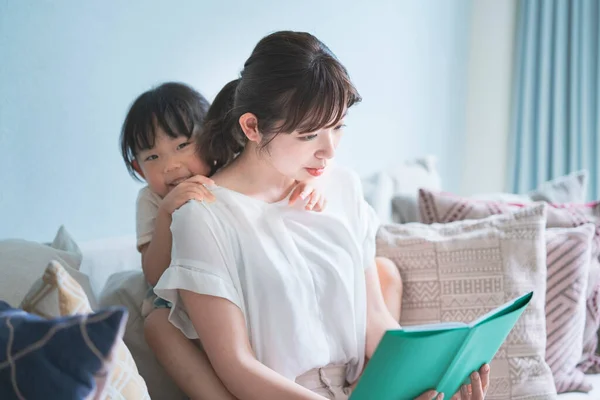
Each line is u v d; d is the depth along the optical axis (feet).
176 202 4.28
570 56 10.46
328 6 8.25
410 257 5.43
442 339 3.48
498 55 11.12
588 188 10.37
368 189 7.06
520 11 10.87
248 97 4.14
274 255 4.25
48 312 3.30
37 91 5.42
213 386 4.17
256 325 4.21
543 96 10.61
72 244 4.98
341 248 4.58
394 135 9.63
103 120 5.96
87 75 5.79
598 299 6.10
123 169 6.19
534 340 5.29
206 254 4.09
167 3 6.40
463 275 5.36
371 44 9.00
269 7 7.48
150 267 4.55
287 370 4.28
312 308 4.37
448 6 10.54
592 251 6.18
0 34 5.16
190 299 4.09
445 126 10.85
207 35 6.82
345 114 4.12
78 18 5.68
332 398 4.46
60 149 5.64
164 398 4.75
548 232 5.84
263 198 4.46
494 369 5.20
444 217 6.22
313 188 4.52
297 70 3.96
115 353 2.74
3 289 4.16
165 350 4.32
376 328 4.74
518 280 5.36
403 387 3.64
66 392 2.67
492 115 11.26
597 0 10.19
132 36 6.12
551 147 10.68
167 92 4.81
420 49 10.00
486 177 11.44
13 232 5.33
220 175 4.51
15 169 5.32
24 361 2.71
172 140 4.74
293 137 4.06
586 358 6.15
